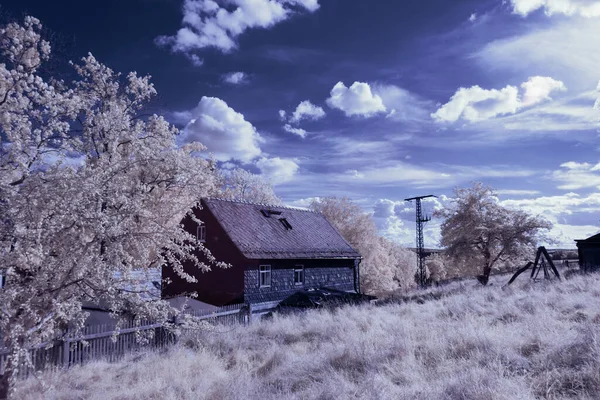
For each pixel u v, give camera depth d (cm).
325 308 2088
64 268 761
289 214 3372
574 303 1316
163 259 1281
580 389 600
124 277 867
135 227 929
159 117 1948
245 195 5147
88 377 1059
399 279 7369
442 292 2656
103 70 1809
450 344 943
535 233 3512
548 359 733
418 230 6519
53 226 732
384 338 1088
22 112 907
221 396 788
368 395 656
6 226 685
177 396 829
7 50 1002
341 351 984
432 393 633
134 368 1127
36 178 693
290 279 2745
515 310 1337
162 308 876
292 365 951
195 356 1204
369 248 5359
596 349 698
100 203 804
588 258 3297
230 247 2481
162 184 1478
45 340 899
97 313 1488
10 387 645
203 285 2528
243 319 2070
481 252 3656
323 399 686
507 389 594
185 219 2677
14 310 668
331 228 3622
